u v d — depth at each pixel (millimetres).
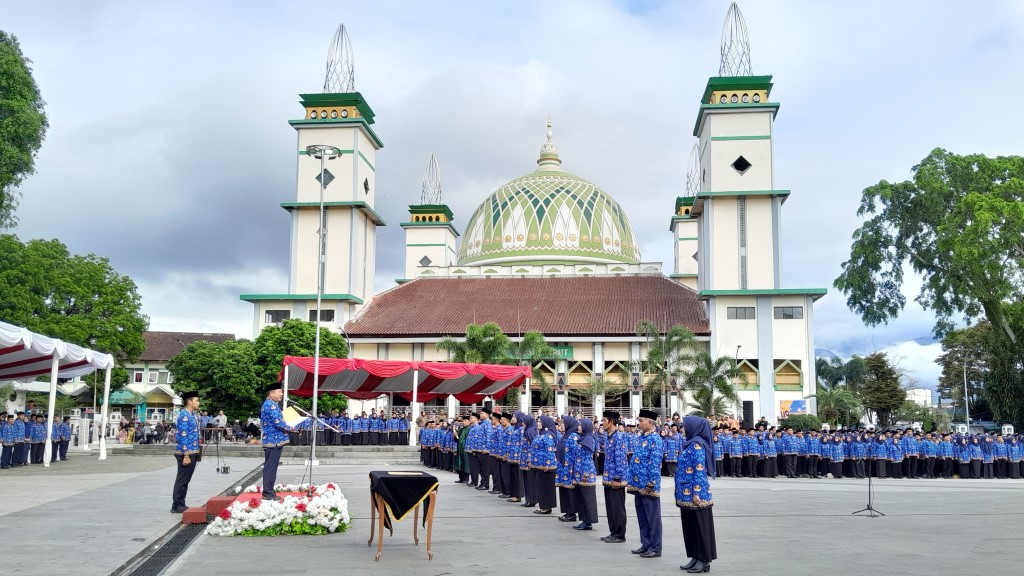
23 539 14695
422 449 39844
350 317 69688
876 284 62094
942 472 38969
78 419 57125
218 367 58156
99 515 17969
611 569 12766
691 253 88125
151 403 89125
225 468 30938
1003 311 54812
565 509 18766
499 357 55281
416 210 94375
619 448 15672
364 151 72312
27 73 43125
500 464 24656
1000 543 15836
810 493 27266
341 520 16406
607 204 89625
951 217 53656
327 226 69938
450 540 15648
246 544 14844
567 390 64188
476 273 79188
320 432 46938
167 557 13531
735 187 63406
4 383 49438
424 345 66938
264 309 69562
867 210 60969
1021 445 38656
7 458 33438
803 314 62719
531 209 86062
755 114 63969
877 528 18062
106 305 59844
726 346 62750
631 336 64062
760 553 14438
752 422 61500
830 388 83750
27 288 51125
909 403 85562
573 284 75312
